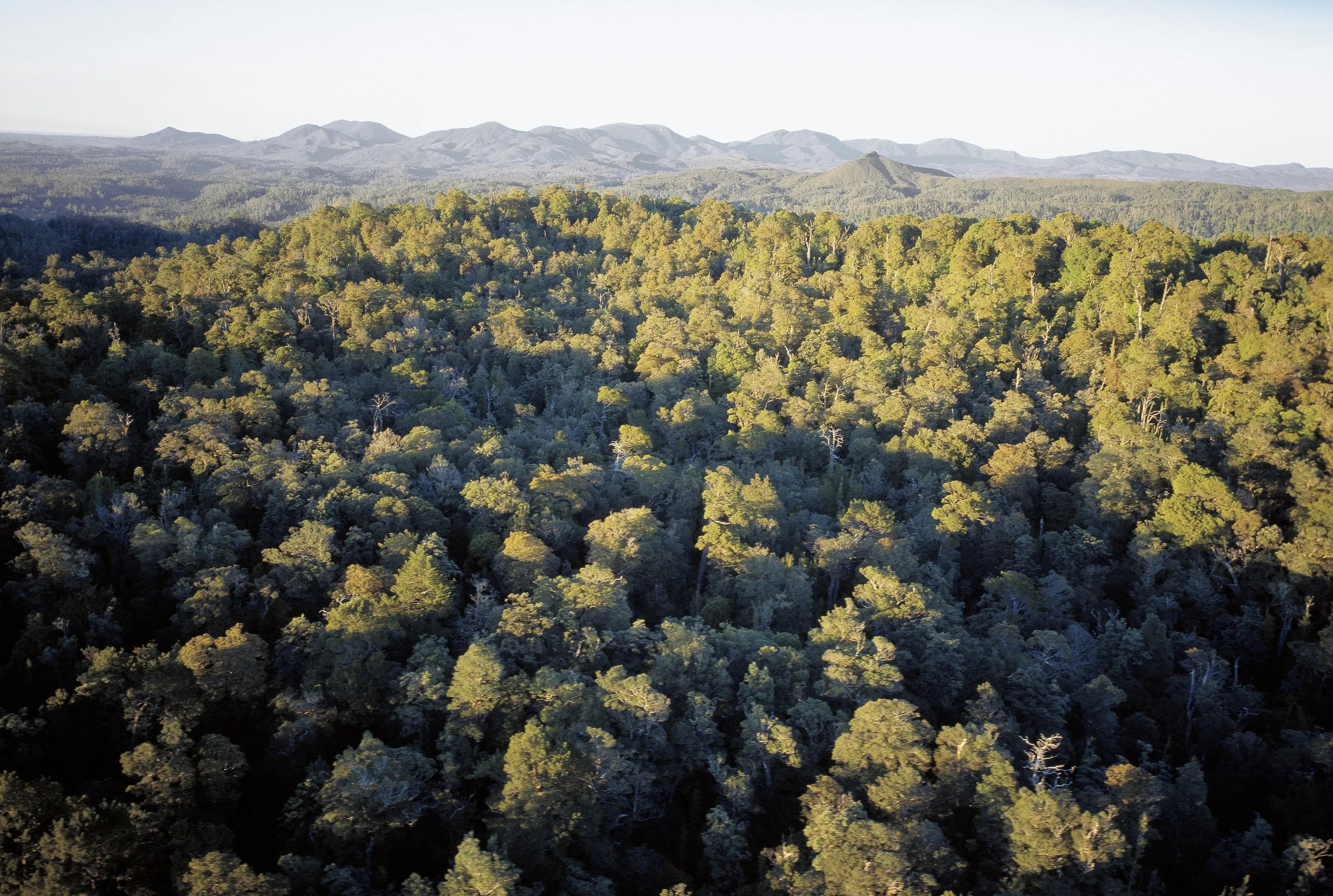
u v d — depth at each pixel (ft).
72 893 151.64
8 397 316.60
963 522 303.27
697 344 496.23
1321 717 246.06
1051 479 362.94
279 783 194.39
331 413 353.10
